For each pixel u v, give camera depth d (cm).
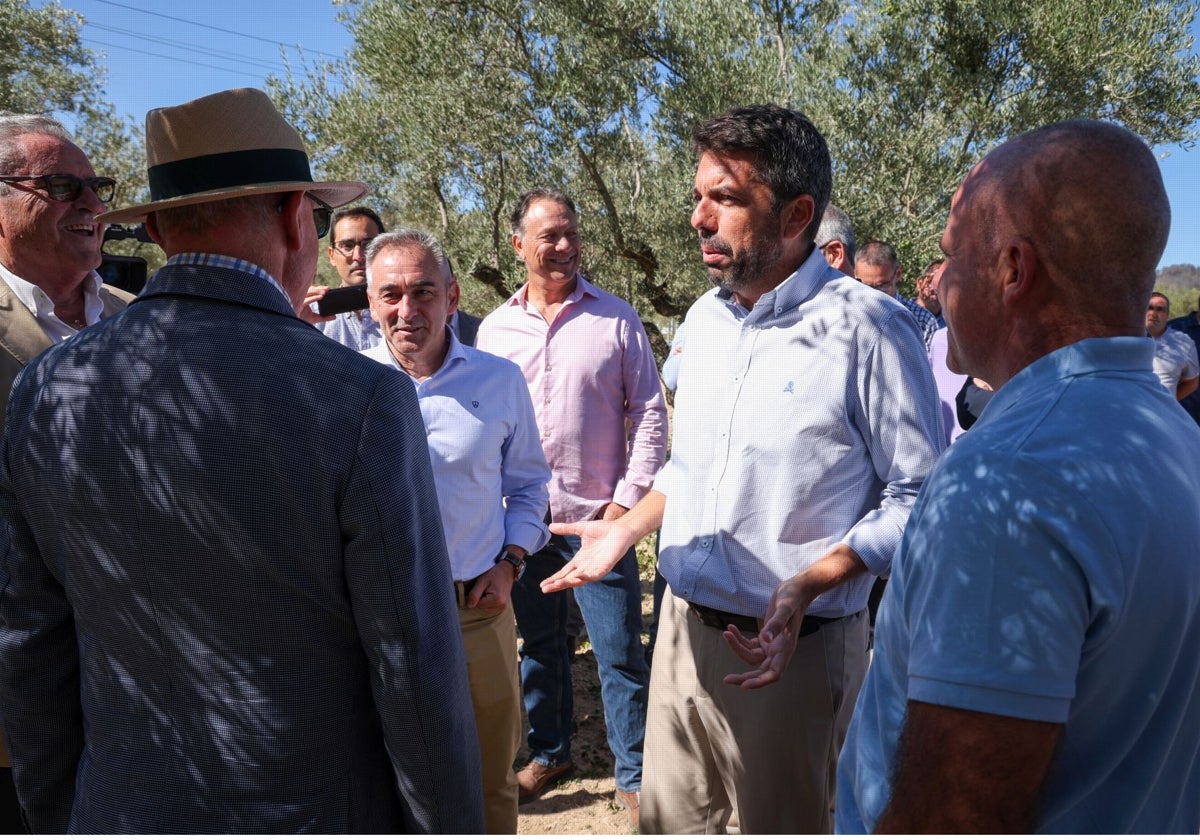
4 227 239
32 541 148
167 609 135
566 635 374
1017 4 1030
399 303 258
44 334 235
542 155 1072
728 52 1071
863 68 1088
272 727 136
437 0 1023
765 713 208
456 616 152
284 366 135
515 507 283
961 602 96
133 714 140
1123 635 96
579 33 1030
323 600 137
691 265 1145
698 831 228
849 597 207
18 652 149
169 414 132
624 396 371
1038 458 97
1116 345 104
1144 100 1055
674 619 227
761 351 211
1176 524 97
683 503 222
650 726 233
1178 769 107
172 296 141
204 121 141
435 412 260
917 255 978
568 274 365
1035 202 107
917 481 198
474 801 152
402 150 1122
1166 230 106
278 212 148
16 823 219
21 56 1645
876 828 103
